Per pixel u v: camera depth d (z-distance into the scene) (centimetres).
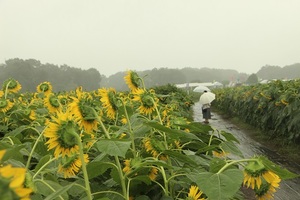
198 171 212
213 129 285
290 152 938
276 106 1091
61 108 360
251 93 1494
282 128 1006
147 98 269
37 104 527
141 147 274
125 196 187
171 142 254
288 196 603
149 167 200
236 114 2003
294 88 1017
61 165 192
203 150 249
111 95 243
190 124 284
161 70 14550
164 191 204
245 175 166
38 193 162
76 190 200
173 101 743
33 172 195
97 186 221
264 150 1007
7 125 410
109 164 190
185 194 218
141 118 251
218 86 8369
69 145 170
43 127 314
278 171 160
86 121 207
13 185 64
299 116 879
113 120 384
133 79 299
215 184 148
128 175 202
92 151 286
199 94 4806
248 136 1287
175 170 212
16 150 166
